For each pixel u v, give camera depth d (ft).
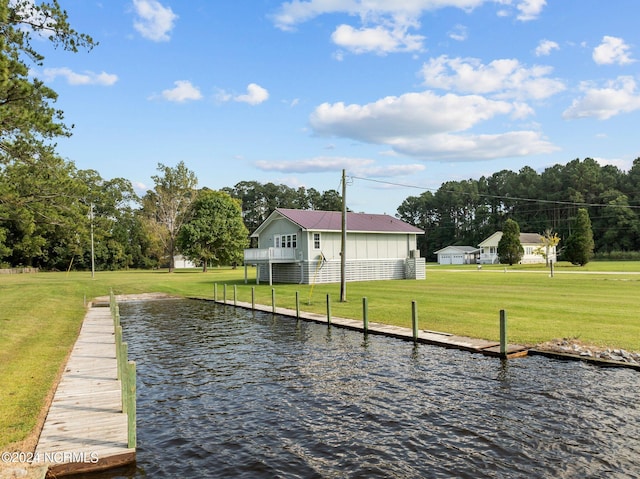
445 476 20.31
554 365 36.73
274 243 137.69
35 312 68.64
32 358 39.91
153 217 269.23
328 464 21.71
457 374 35.47
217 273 207.10
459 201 413.18
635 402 28.40
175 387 34.47
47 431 24.48
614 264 219.61
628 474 20.08
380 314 62.64
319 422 26.91
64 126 59.26
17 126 55.42
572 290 86.17
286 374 37.47
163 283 138.41
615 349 38.37
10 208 87.40
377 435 24.84
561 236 339.16
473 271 180.96
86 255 271.90
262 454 22.88
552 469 20.67
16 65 48.16
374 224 139.33
